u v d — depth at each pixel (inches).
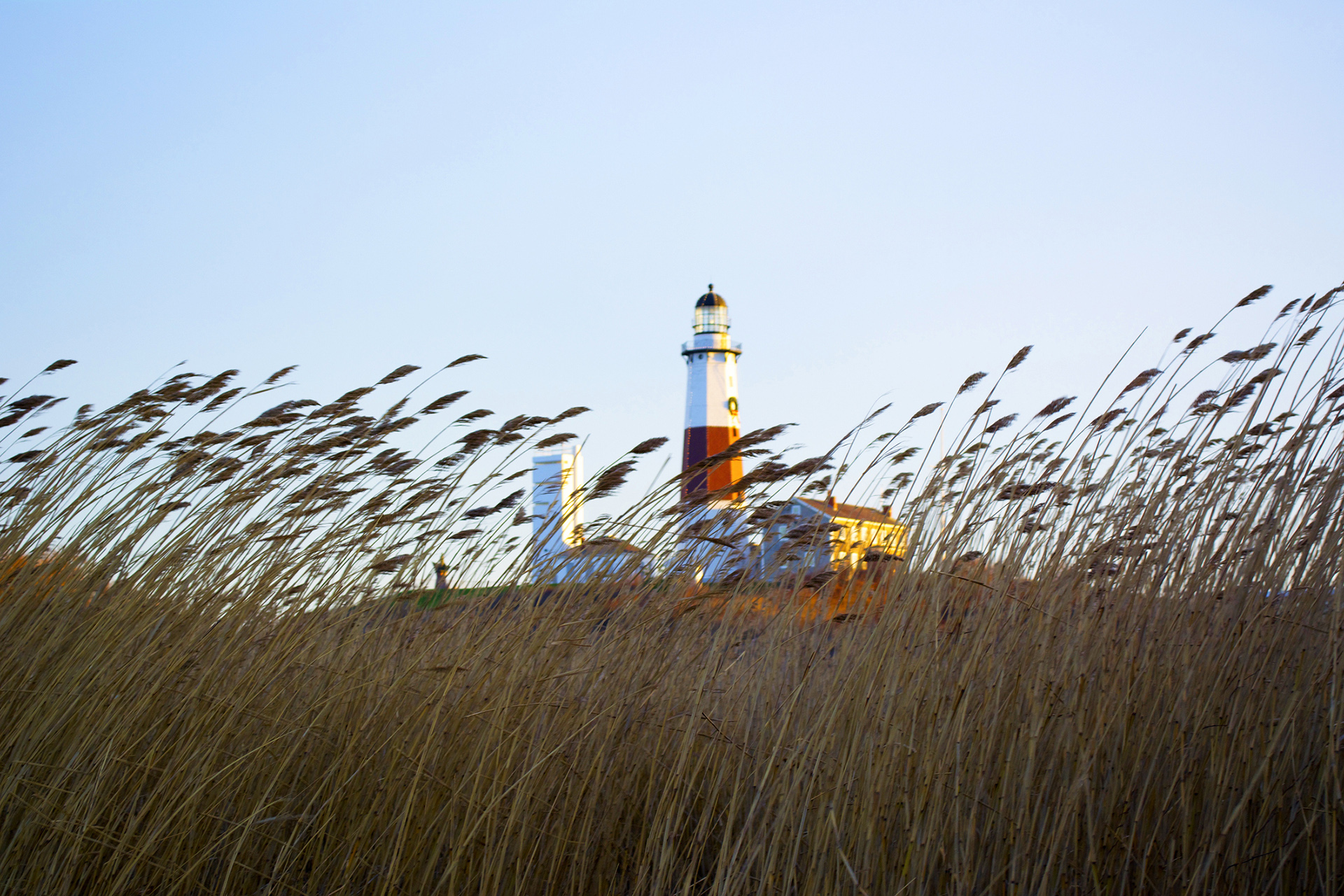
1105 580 157.6
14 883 130.6
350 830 143.0
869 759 133.0
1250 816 135.9
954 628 148.9
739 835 130.7
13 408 198.8
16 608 158.1
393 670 159.9
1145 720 140.7
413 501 190.4
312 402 204.4
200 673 152.6
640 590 168.2
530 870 136.7
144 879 134.6
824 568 161.9
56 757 143.3
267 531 180.7
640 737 152.6
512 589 174.9
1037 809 129.6
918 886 128.8
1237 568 157.8
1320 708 139.6
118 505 182.7
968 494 169.6
